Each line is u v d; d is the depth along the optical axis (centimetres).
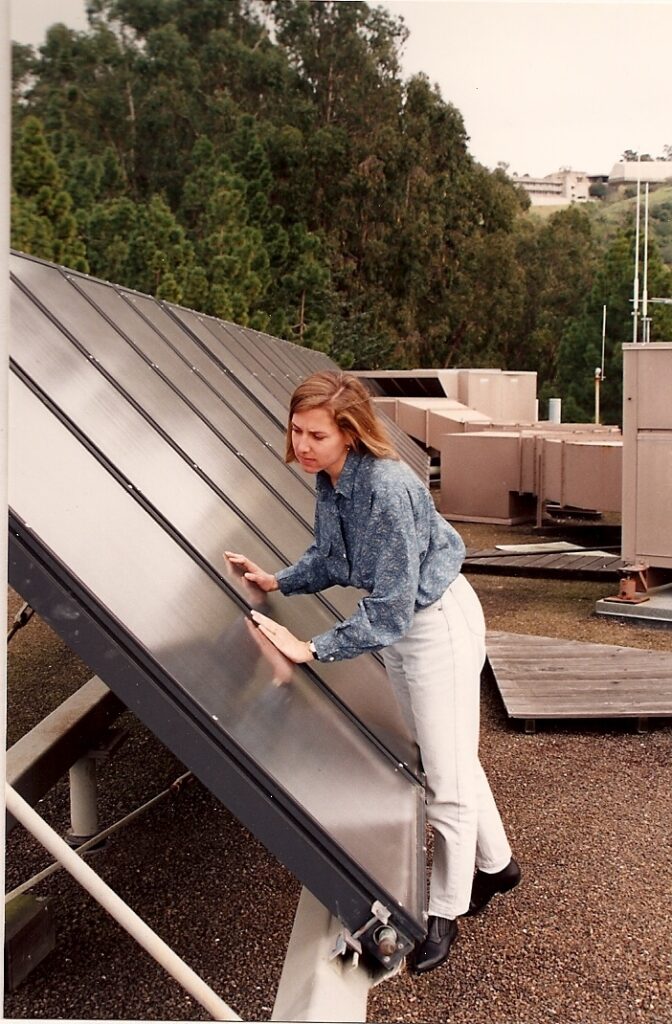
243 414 680
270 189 5203
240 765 229
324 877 231
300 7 6225
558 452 1516
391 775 307
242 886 440
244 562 339
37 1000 352
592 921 411
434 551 324
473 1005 353
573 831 500
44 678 771
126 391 442
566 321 5994
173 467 388
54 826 512
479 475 1692
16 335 375
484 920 411
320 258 5344
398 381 2480
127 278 4019
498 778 573
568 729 662
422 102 6284
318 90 6262
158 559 285
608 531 1614
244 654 278
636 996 359
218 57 6072
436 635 326
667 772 583
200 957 380
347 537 312
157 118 5838
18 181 3806
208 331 959
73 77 5941
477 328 6184
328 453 298
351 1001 234
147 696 228
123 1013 345
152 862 464
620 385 5059
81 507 273
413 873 252
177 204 5741
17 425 301
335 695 321
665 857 470
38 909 369
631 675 724
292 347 1831
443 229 6122
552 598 1109
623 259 5047
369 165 6072
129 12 6025
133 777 577
